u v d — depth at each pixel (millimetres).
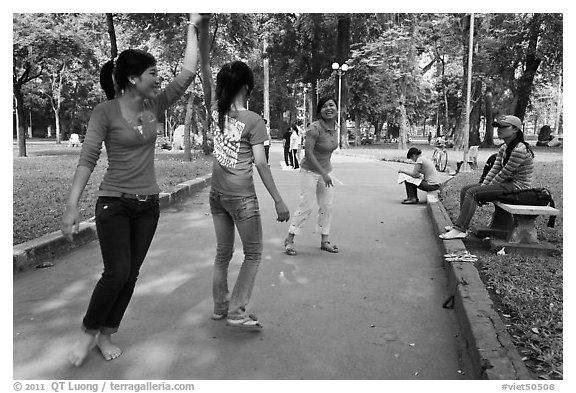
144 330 3762
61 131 48125
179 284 4773
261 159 3586
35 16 19688
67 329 3742
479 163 18781
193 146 33875
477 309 3705
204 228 7215
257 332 3734
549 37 27875
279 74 35500
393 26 28609
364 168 17812
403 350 3477
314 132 5699
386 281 4918
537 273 4711
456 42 31438
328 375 3139
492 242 5652
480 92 31328
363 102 35469
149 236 3393
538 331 3443
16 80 20594
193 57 3623
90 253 5723
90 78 28672
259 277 5008
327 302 4352
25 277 4887
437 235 6668
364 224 7633
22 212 7230
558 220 6836
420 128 99812
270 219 7914
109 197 3193
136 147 3225
